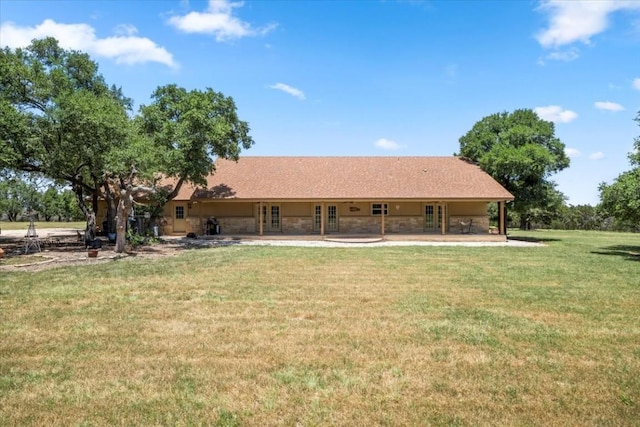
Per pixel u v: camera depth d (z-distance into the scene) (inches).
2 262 573.6
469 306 332.5
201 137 842.8
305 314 306.2
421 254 700.7
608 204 724.7
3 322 283.1
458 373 200.7
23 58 770.2
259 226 1093.1
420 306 331.9
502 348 235.6
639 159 704.4
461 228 1074.7
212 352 227.8
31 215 741.9
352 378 193.8
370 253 712.4
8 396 175.9
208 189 1055.0
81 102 643.5
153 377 194.9
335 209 1098.1
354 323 283.3
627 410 164.6
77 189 864.9
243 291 386.6
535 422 155.5
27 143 648.4
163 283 423.8
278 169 1155.3
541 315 305.9
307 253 706.2
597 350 232.8
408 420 156.9
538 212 1688.0
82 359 217.6
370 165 1167.0
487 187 1029.2
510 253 723.4
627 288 408.5
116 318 293.9
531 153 993.5
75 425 152.6
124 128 690.2
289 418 157.9
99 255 665.6
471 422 155.4
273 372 201.0
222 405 168.1
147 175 735.7
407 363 212.8
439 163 1172.5
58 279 442.3
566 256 680.4
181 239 984.9
